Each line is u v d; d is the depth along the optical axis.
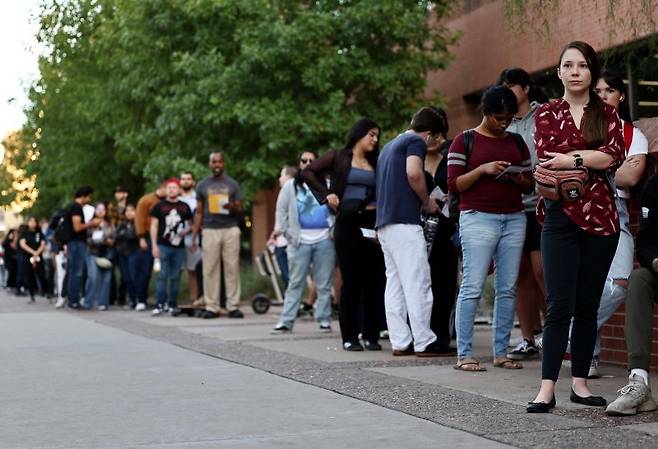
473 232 8.46
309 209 12.66
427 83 23.59
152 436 5.93
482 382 7.82
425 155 9.62
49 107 33.00
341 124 21.83
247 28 22.12
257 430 6.05
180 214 17.16
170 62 24.05
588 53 6.37
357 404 6.92
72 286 19.69
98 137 31.42
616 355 8.71
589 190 6.34
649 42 10.34
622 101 8.16
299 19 21.83
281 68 22.16
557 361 6.48
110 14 29.64
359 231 10.28
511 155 8.38
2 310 20.12
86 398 7.39
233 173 23.11
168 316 16.88
